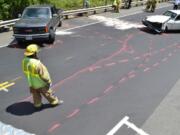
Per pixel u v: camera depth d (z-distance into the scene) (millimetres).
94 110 10609
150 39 22031
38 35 18109
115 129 9430
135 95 12023
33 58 9695
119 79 13719
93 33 22766
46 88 10203
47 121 9734
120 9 37406
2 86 12383
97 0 39500
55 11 21141
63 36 21281
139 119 10078
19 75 13609
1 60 15617
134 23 27766
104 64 15688
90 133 9164
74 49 18109
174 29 24781
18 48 17891
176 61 16984
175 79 14070
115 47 19125
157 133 9258
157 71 15109
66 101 11203
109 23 27188
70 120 9859
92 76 13906
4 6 26656
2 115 10008
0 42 19078
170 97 11930
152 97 11883
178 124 9812
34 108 10531
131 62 16297
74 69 14711
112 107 10891
